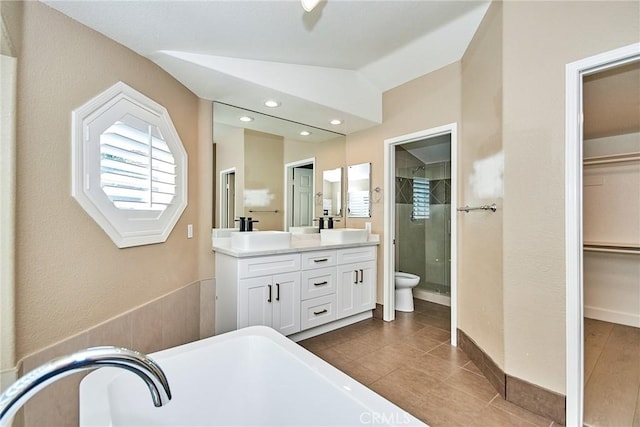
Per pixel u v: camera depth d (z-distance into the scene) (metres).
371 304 3.24
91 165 1.49
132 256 1.77
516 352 1.77
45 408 1.26
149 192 1.88
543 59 1.66
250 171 2.96
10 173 1.13
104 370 1.12
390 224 3.22
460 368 2.18
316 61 2.50
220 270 2.52
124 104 1.69
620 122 2.83
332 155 3.58
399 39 2.32
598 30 1.50
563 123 1.60
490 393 1.87
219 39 1.84
